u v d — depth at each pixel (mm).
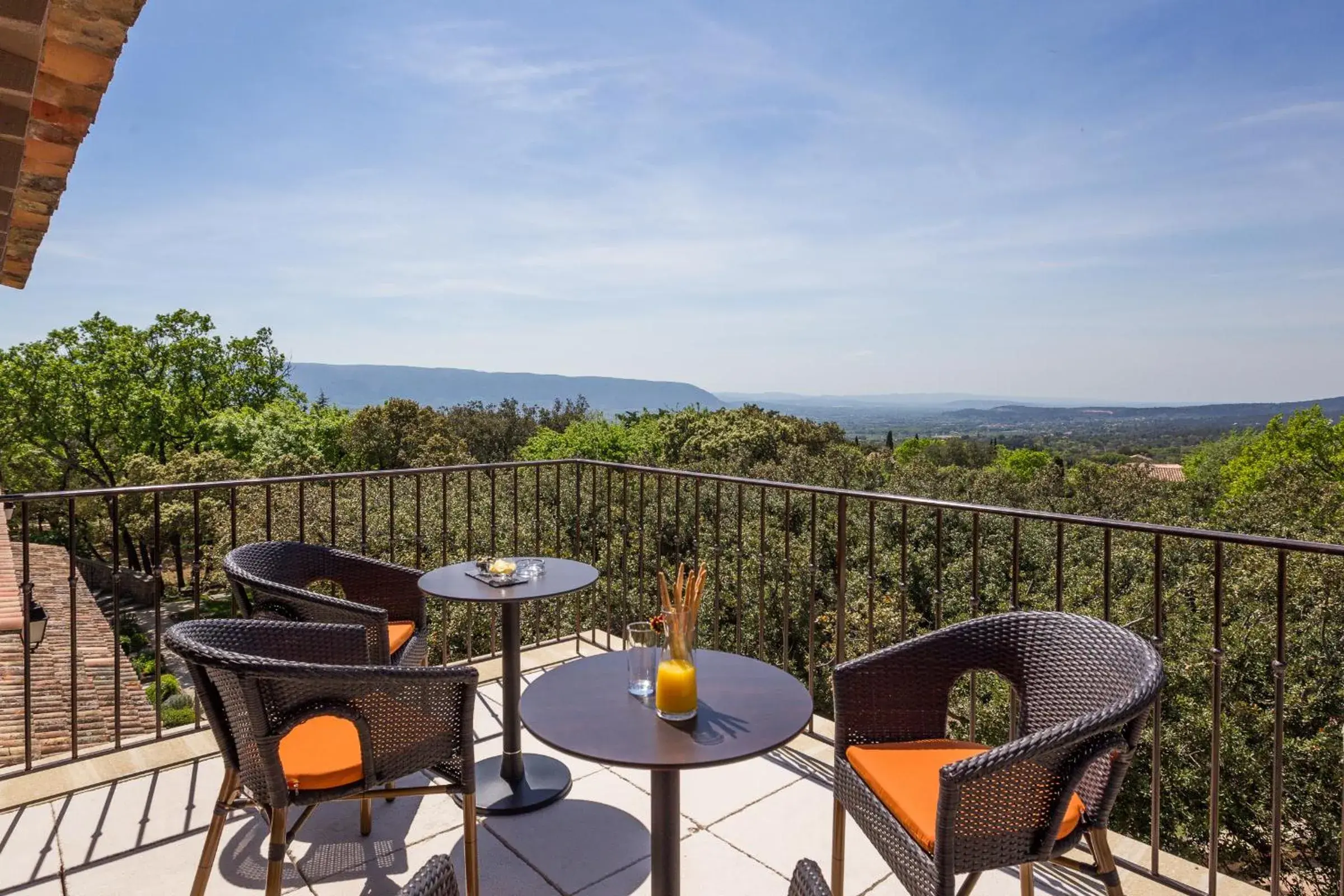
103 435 28109
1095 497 21984
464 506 15523
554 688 1856
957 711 10664
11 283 4059
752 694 1806
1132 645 1664
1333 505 18453
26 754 2648
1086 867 1527
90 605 12594
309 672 1591
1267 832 9703
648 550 14578
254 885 2072
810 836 2371
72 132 2365
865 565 15656
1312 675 10156
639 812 2514
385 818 2445
